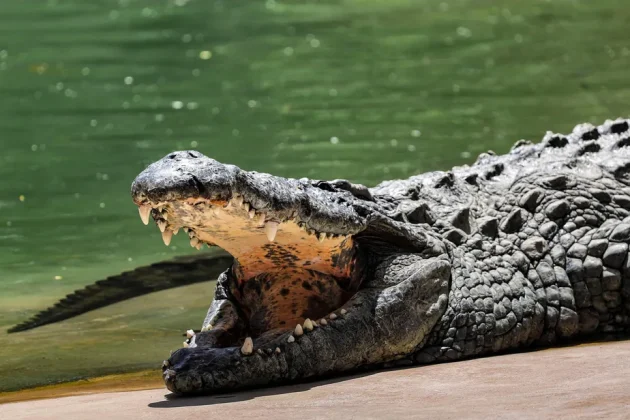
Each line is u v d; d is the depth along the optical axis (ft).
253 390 40.65
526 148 61.52
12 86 124.16
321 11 166.30
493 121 102.22
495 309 49.65
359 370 45.14
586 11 159.94
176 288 64.64
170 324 57.26
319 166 87.86
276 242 43.29
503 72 124.36
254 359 40.65
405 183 53.62
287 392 39.52
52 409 39.27
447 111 107.34
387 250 48.03
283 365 41.19
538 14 159.22
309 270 45.85
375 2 172.45
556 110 104.94
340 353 43.11
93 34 152.97
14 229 76.74
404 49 138.92
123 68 132.57
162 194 37.50
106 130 104.58
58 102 116.67
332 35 148.87
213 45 144.56
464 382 38.78
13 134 103.86
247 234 42.37
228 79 125.70
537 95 112.47
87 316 59.26
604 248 53.26
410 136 97.86
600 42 138.31
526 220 54.44
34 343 53.93
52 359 50.80
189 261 70.38
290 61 134.10
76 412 37.78
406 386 38.88
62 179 89.15
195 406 37.37
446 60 132.05
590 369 38.63
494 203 55.31
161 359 50.49
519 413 31.60
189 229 42.39
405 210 50.19
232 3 174.09
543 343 51.98
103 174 90.27
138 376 47.47
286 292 46.21
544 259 53.01
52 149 98.32
